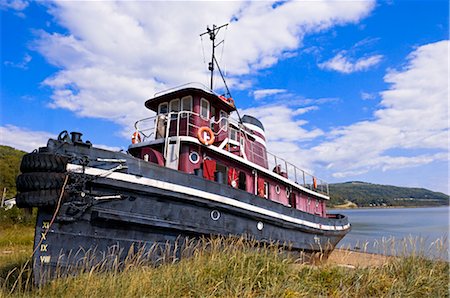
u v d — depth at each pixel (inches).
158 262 353.1
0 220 1007.6
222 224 415.5
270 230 494.3
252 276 292.2
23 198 290.8
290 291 275.9
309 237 597.9
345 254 495.2
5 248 657.0
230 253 344.5
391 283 312.2
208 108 505.7
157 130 495.2
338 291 294.2
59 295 266.8
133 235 341.7
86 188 316.8
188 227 375.2
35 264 294.5
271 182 588.1
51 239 299.4
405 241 438.9
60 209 300.8
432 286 314.5
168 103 517.0
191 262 331.3
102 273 307.9
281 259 346.9
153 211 352.5
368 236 1488.7
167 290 265.4
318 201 787.4
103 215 315.3
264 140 663.1
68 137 325.1
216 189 411.2
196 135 461.7
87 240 315.9
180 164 434.6
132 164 343.9
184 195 372.2
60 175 300.8
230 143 522.0
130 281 280.8
